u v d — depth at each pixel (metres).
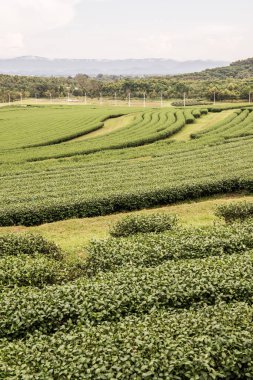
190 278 14.28
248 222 20.59
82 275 17.67
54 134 69.25
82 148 55.47
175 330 11.09
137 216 22.22
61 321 12.97
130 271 15.16
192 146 53.31
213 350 10.40
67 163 47.06
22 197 29.77
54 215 26.72
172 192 29.17
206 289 13.76
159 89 181.62
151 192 28.61
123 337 10.88
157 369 9.77
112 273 15.41
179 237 18.77
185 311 12.52
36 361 10.26
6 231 24.91
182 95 170.62
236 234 18.80
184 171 36.22
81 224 25.52
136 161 45.00
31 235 20.52
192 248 17.75
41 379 9.63
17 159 49.59
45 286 14.76
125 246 17.91
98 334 11.12
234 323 11.40
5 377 9.76
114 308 13.06
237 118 79.44
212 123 79.56
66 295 13.71
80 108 124.06
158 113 93.06
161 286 13.93
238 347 10.55
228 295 13.62
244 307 12.22
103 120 89.12
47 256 19.03
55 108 126.56
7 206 26.73
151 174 36.12
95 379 9.62
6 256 18.22
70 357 10.23
